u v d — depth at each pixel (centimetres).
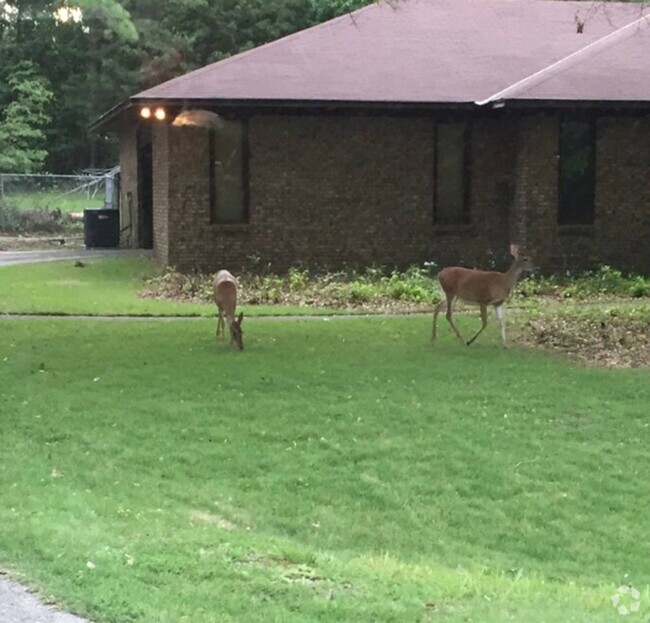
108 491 763
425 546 718
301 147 1998
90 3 3809
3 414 959
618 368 1182
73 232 3472
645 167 2067
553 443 908
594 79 2011
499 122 2066
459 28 2286
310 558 601
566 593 580
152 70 4078
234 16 4081
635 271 2073
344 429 928
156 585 518
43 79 4234
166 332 1370
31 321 1462
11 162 4062
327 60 2089
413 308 1634
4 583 511
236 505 763
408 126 2030
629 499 801
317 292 1766
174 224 1966
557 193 2031
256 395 1030
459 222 2080
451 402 1014
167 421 947
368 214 2030
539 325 1445
